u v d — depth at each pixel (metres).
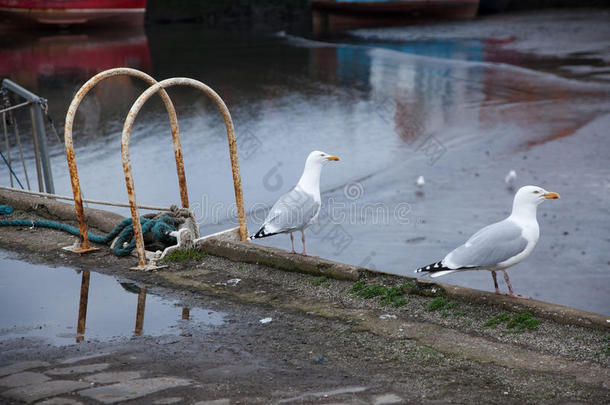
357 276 6.30
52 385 4.36
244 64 32.94
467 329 5.30
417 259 10.73
